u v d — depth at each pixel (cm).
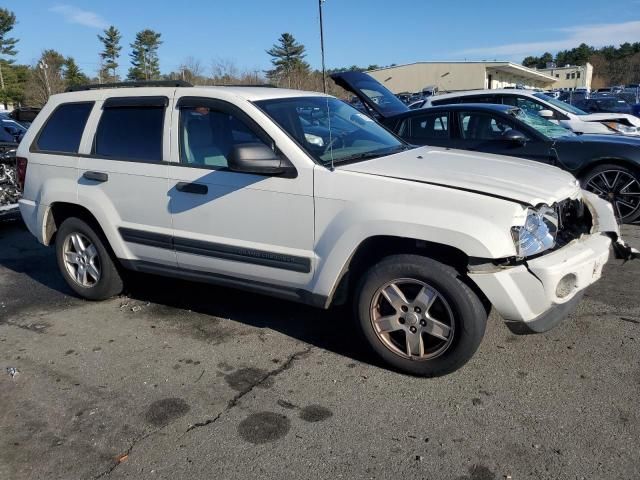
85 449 304
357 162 383
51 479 282
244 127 400
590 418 311
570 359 375
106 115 472
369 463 285
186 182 417
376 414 325
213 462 290
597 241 373
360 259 379
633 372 356
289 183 375
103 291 503
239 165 362
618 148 677
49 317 484
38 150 514
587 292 486
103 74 4950
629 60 11444
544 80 7712
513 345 396
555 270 323
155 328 452
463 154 438
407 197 341
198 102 420
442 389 347
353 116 474
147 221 446
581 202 401
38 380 376
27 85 5331
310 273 378
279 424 320
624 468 273
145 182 439
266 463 288
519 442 295
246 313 475
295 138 385
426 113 811
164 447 303
